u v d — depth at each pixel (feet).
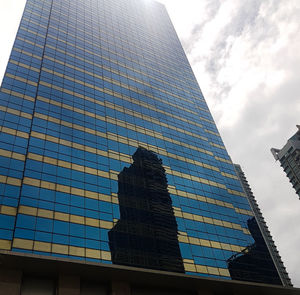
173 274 121.90
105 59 243.40
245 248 174.09
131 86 236.84
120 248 130.62
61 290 103.14
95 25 273.95
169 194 173.68
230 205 196.75
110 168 162.50
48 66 194.90
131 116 208.54
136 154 183.21
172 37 362.12
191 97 280.31
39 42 208.33
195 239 157.99
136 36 310.04
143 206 156.35
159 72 281.54
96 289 112.57
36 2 242.58
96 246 124.88
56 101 175.73
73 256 116.26
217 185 205.57
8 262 99.40
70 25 247.91
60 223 122.93
